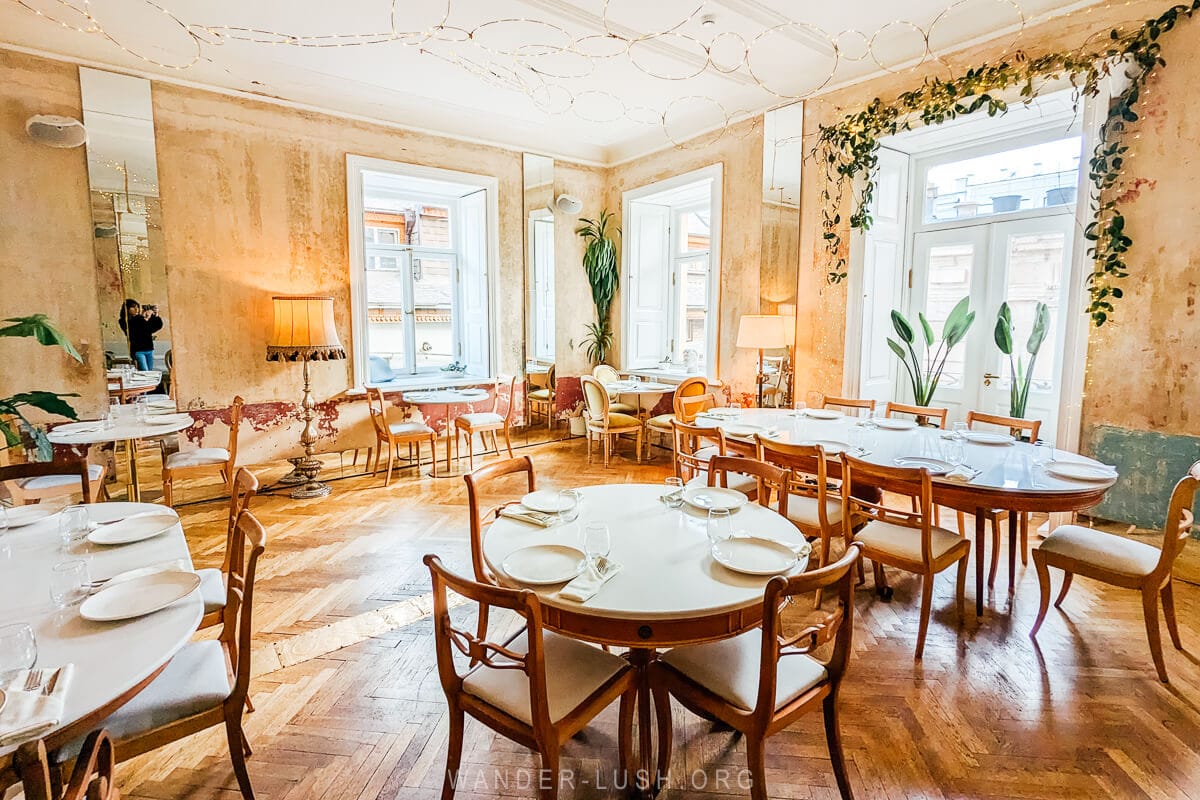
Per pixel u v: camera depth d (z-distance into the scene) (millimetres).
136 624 1387
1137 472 3242
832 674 1637
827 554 2713
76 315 4043
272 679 2275
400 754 1894
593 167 6578
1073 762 1843
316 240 4938
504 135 5867
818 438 3326
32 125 3771
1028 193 4473
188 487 4570
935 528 2684
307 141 4828
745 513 2102
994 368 4754
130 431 3586
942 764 1839
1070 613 2771
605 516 2105
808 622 2699
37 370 3963
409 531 3848
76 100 3934
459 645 1524
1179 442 3092
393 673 2320
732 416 3990
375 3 3496
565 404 6695
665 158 5984
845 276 4527
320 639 2564
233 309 4617
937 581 3137
